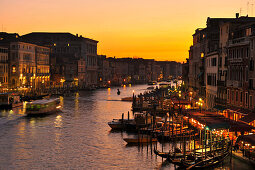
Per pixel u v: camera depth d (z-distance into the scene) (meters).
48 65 163.75
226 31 60.12
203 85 79.81
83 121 70.69
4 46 131.62
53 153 45.53
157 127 58.59
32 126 63.75
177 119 61.38
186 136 48.75
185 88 123.12
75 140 52.72
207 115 47.75
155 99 106.94
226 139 40.56
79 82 194.38
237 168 35.62
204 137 44.28
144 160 42.06
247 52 49.62
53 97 130.50
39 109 76.94
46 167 40.00
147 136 50.69
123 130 60.81
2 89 117.12
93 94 153.50
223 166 36.25
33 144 50.06
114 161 41.94
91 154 45.03
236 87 52.34
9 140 52.34
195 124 50.81
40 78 152.12
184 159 36.38
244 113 47.75
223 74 60.72
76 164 41.03
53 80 169.25
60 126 64.25
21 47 133.88
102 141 52.06
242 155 37.88
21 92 119.19
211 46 77.19
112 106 100.81
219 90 61.69
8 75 130.62
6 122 67.62
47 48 162.50
